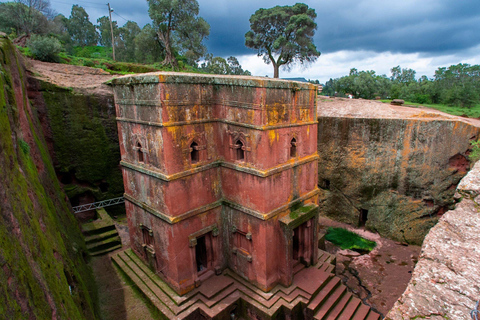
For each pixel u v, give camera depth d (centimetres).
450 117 1602
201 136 1059
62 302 628
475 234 425
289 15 3341
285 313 1021
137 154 1106
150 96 957
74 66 2011
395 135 1652
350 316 1061
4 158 632
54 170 1445
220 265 1189
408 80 5891
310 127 1191
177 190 1005
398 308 327
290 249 1077
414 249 1645
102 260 1323
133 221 1251
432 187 1589
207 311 1005
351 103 2144
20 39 2369
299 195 1179
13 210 577
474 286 331
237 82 988
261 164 987
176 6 2872
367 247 1677
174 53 3369
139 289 1130
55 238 820
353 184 1856
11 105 944
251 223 1061
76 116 1609
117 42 4353
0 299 407
